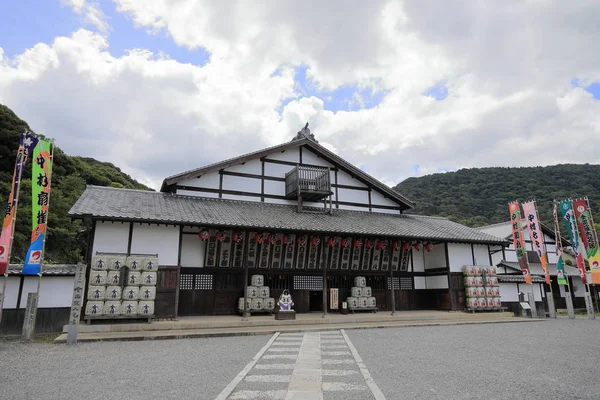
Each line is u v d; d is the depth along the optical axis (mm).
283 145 18844
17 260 22672
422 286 20031
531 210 20297
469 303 18359
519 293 20594
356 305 17391
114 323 12391
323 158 20078
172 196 16656
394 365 7402
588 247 19094
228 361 7781
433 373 6734
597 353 8789
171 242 14047
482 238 19250
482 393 5520
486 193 68938
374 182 20578
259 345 9898
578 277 28734
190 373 6719
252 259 16672
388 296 19234
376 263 19156
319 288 18031
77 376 6488
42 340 10727
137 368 7117
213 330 12242
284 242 16516
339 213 19031
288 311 14406
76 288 10312
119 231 13539
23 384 5977
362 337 11328
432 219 22016
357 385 5957
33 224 11133
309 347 9562
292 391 5629
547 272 19734
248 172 18438
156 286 13391
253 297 15414
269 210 17234
